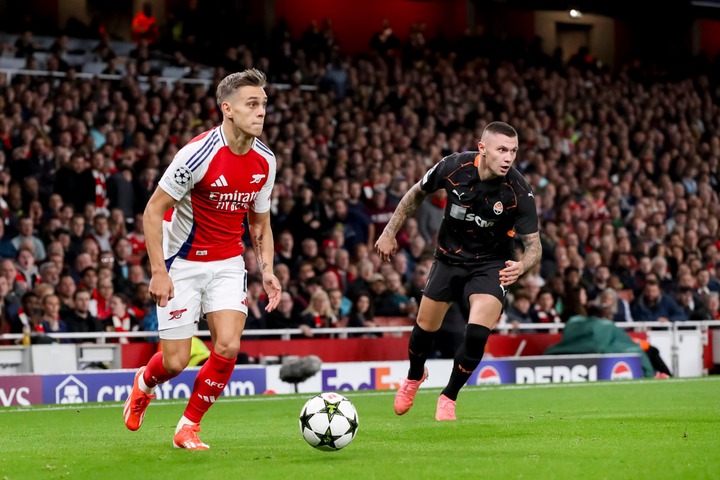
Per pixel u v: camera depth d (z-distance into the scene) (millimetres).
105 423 32719
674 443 23156
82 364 48250
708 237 77688
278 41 92750
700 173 91188
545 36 128000
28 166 61406
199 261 23047
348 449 22766
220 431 28578
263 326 54250
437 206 70250
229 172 22406
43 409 39562
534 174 78250
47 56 83625
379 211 69250
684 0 114250
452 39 122750
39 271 54188
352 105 86562
